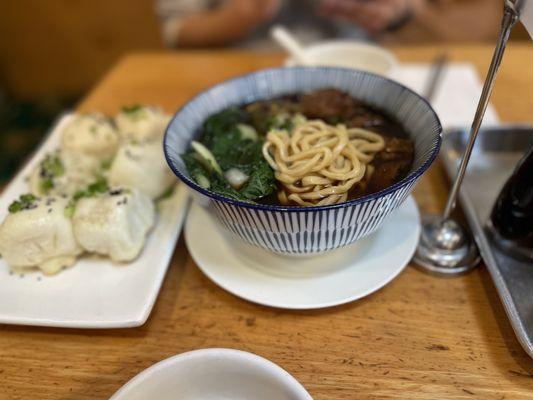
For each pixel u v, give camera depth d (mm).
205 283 337
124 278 328
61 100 1237
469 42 894
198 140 363
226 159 346
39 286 330
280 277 317
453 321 298
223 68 622
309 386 267
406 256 322
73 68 1213
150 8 1055
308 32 939
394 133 353
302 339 294
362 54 572
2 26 1128
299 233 265
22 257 332
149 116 461
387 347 286
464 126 446
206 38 1004
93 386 277
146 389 239
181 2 975
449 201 336
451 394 259
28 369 289
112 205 334
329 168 317
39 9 1088
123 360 290
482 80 554
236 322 308
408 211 358
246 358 241
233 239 350
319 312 310
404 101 348
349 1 877
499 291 292
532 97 513
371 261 323
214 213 289
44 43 1158
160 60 652
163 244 348
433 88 528
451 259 330
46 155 438
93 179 425
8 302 317
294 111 390
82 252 352
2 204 396
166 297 328
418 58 607
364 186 315
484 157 424
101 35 1128
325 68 398
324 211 245
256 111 394
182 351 293
